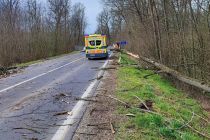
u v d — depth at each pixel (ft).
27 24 165.89
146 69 71.15
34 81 55.67
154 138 24.09
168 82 64.03
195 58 61.72
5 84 53.47
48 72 72.28
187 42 65.26
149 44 89.15
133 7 159.53
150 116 27.91
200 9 62.49
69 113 30.35
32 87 48.06
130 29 149.69
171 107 35.40
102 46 114.62
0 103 36.01
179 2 70.08
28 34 149.69
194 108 40.70
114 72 66.08
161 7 91.86
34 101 36.50
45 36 175.42
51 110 31.78
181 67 67.72
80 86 47.26
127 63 87.45
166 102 38.47
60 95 39.70
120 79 53.83
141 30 105.81
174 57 71.92
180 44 67.41
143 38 95.55
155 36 82.48
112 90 42.24
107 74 62.59
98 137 23.70
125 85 46.52
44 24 191.31
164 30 83.41
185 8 67.31
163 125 27.27
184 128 28.96
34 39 150.92
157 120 27.25
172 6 74.33
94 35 114.93
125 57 117.19
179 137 25.23
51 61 120.78
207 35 59.11
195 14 64.23
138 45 102.22
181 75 52.90
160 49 77.92
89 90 43.14
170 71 56.24
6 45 116.78
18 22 160.76
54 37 202.39
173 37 73.05
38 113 30.66
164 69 59.06
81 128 25.80
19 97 39.55
